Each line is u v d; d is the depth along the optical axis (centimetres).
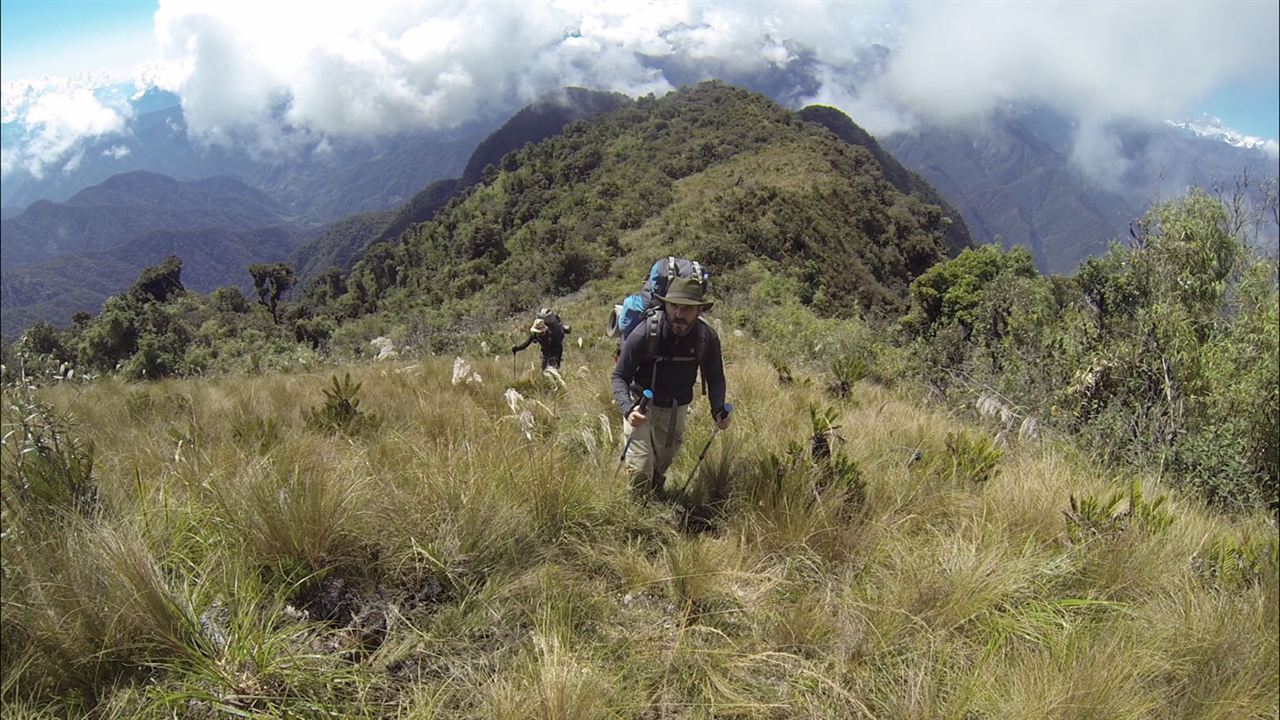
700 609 291
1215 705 231
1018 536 351
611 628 275
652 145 14412
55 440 311
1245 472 519
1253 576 311
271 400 638
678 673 254
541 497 341
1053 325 849
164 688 216
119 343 3922
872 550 328
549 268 7638
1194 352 645
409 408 558
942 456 464
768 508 350
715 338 373
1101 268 775
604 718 221
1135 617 281
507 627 266
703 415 555
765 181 10219
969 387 802
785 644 267
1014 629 271
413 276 13650
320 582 274
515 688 226
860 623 273
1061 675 234
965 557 306
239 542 276
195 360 2433
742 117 14562
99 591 231
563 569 306
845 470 382
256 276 9088
